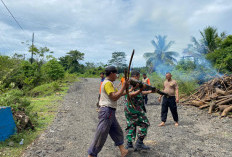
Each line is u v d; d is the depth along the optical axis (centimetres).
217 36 2273
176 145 405
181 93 1147
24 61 1700
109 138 454
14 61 1588
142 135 362
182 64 1923
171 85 541
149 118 656
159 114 716
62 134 472
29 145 389
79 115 687
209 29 2314
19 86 1563
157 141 430
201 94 923
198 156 352
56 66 1836
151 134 480
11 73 1465
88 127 543
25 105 611
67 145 403
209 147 393
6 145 371
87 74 4478
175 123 562
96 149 288
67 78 2103
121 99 1029
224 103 721
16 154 341
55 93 1241
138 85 325
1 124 382
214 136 461
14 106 505
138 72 381
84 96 1160
